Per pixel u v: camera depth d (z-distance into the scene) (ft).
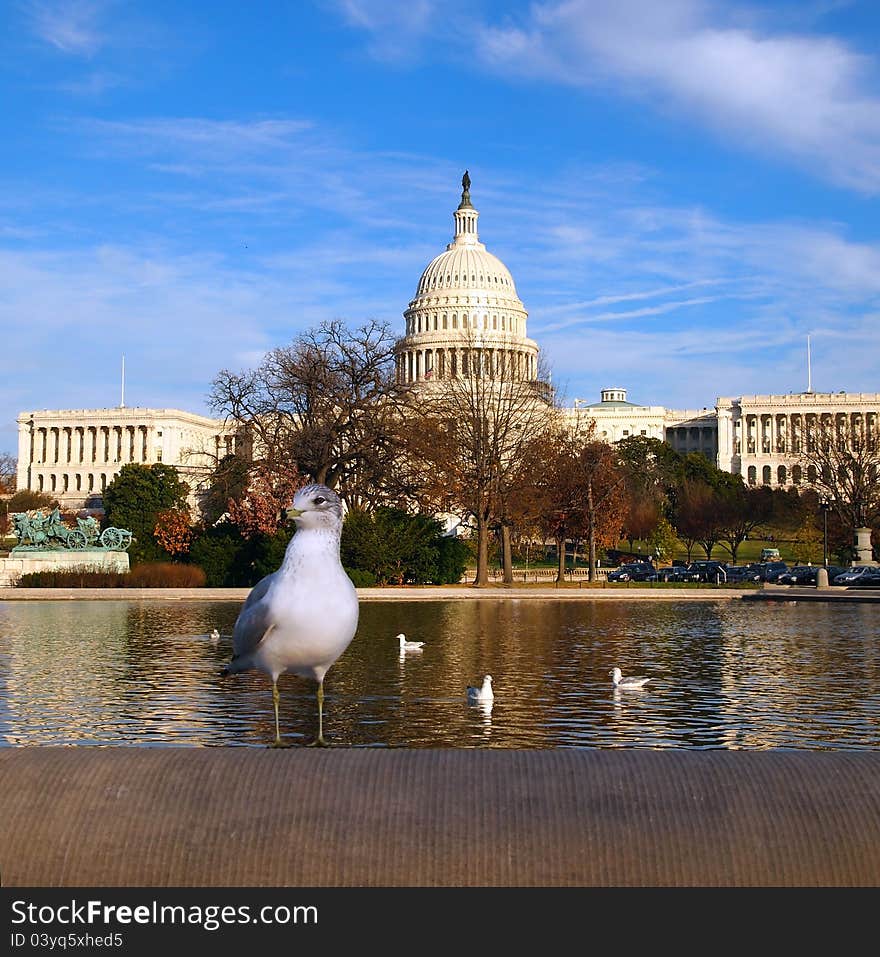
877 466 346.74
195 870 23.02
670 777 23.86
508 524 241.35
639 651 99.09
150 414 604.08
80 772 24.04
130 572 213.87
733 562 370.12
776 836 22.93
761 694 71.82
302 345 227.81
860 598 182.70
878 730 58.95
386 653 96.68
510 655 95.09
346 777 23.93
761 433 622.13
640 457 483.92
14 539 405.18
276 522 224.12
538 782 23.81
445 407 242.99
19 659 90.33
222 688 73.46
